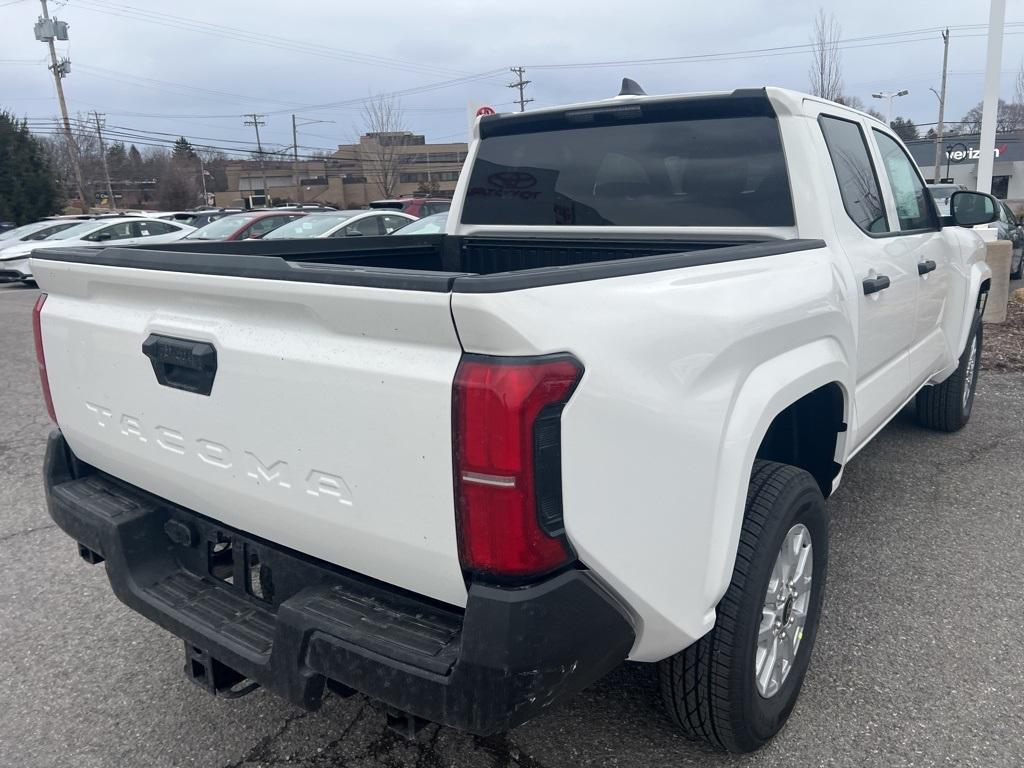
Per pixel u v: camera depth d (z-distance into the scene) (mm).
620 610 2008
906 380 4258
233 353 2158
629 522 1974
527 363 1735
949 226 4980
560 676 1889
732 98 3309
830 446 3283
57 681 3223
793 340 2656
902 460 5375
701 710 2500
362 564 2082
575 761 2695
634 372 1955
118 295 2545
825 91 22969
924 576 3852
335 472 2008
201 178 87000
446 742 2805
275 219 15750
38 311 2904
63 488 2885
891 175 4137
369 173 69000
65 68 46156
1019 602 3605
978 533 4301
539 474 1774
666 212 3617
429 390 1807
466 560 1844
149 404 2461
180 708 3043
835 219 3291
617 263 2053
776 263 2709
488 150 4152
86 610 3764
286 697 2098
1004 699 2947
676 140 3523
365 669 1940
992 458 5398
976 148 51000
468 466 1779
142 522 2600
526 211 4078
